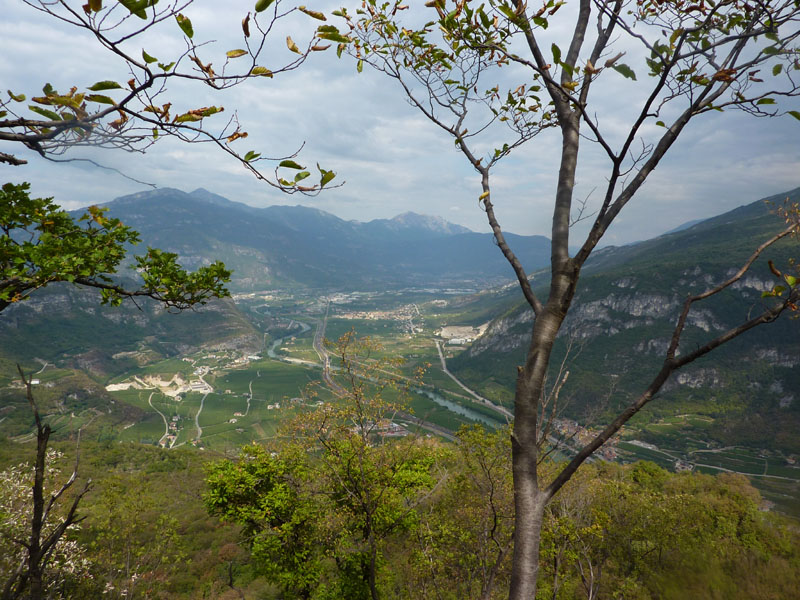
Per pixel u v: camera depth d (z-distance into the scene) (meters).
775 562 15.36
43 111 2.36
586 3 4.20
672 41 3.31
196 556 23.72
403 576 13.60
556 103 4.01
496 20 3.79
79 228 6.53
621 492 16.23
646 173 3.39
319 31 2.64
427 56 4.74
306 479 14.17
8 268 5.61
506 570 9.38
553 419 4.01
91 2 2.09
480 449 8.59
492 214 4.61
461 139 4.97
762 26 3.07
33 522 2.88
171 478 46.62
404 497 12.85
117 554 14.73
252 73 2.51
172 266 6.66
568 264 3.55
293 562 15.12
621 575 15.23
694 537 16.20
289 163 2.77
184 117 2.47
